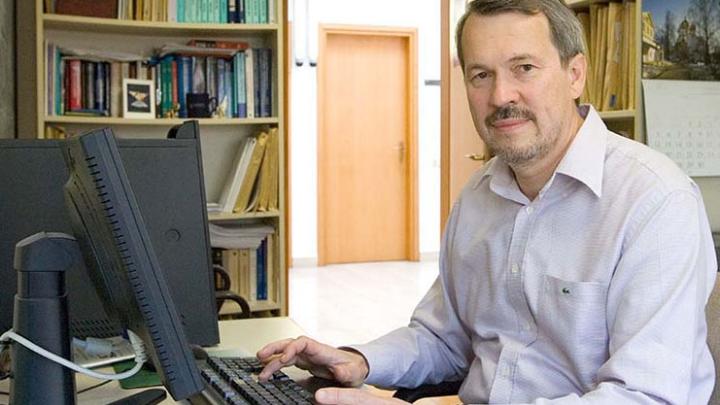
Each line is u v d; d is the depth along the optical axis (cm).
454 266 151
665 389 103
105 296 93
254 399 102
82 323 132
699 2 248
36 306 85
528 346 132
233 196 310
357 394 100
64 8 294
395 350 143
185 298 140
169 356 82
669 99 245
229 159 331
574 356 122
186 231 140
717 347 122
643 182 118
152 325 81
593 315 120
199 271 141
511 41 123
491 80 126
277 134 313
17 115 305
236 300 234
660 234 113
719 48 251
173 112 311
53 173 132
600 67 263
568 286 123
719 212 250
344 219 736
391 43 732
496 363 137
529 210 133
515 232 134
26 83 305
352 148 732
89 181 78
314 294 585
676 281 110
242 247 312
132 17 301
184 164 140
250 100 318
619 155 125
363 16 711
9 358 100
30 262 85
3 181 130
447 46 452
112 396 117
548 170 130
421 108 735
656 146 242
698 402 116
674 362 105
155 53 317
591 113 130
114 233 78
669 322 108
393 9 718
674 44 246
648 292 111
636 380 104
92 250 87
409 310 527
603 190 122
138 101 305
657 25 244
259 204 313
